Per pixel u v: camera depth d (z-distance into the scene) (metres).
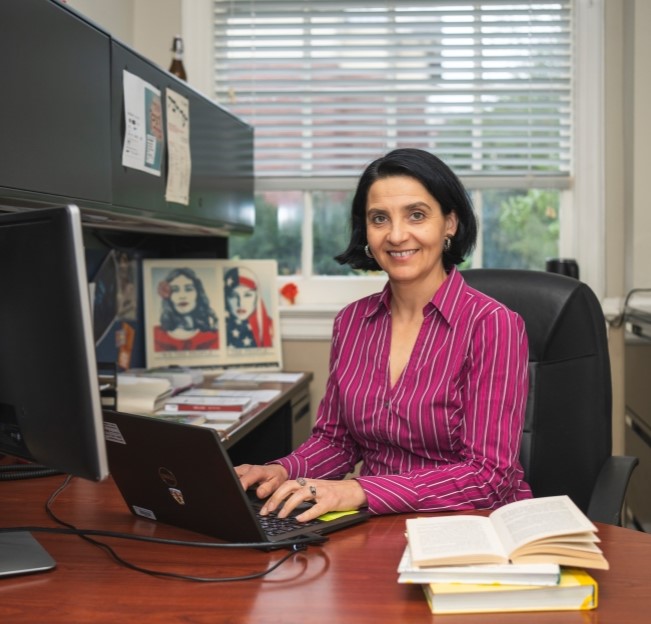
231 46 3.14
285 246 3.27
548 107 3.09
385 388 1.60
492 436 1.46
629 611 0.99
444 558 1.01
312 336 3.08
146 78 1.95
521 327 1.54
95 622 0.96
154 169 2.00
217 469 1.16
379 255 1.59
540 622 0.96
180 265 2.89
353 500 1.34
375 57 3.10
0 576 1.09
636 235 2.88
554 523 1.07
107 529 1.31
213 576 1.10
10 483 1.58
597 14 3.00
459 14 3.07
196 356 2.88
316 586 1.06
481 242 3.19
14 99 1.39
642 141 2.86
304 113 3.16
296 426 2.69
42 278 1.06
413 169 1.53
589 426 1.74
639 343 2.70
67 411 1.06
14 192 1.39
